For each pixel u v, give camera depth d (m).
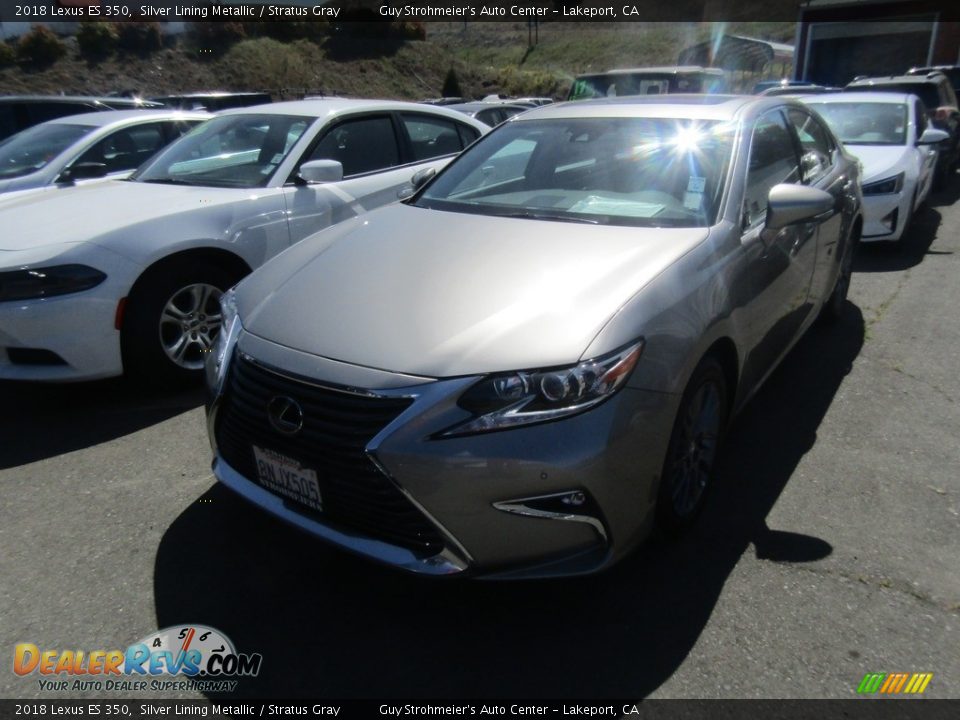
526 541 2.25
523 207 3.35
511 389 2.19
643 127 3.60
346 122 5.16
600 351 2.25
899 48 21.92
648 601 2.54
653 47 46.19
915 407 3.94
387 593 2.61
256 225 4.42
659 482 2.46
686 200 3.14
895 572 2.66
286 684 2.23
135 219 4.02
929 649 2.32
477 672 2.27
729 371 2.97
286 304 2.67
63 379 3.78
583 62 45.56
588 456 2.19
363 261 2.88
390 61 39.19
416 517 2.24
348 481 2.29
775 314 3.35
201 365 4.28
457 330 2.35
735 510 3.04
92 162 6.10
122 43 33.28
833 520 2.97
